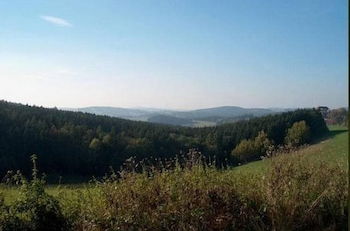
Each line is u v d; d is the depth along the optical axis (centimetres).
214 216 483
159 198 501
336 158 583
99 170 4872
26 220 462
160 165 584
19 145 4769
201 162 594
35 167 499
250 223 485
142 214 477
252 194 518
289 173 543
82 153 4969
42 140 5009
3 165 4259
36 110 6212
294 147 604
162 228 472
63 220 479
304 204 507
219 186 514
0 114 5100
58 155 4953
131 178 536
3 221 452
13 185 501
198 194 498
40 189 477
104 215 470
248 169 589
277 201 488
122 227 461
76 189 546
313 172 559
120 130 6138
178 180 537
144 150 4819
